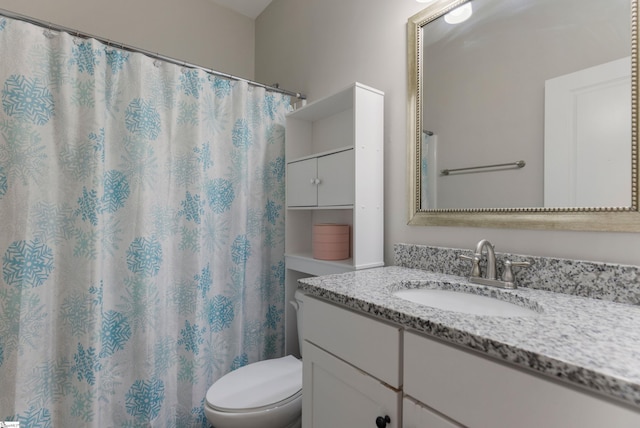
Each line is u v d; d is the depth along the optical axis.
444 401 0.64
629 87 0.82
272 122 1.85
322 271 1.48
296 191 1.67
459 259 1.13
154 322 1.42
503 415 0.55
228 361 1.67
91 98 1.29
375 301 0.80
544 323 0.65
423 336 0.69
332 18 1.75
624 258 0.82
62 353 1.24
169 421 1.46
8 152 1.15
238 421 1.12
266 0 2.25
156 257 1.43
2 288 1.13
